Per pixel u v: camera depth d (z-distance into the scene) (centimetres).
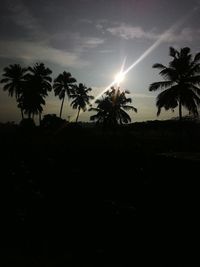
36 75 6391
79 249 1421
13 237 1493
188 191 1734
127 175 2342
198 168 1739
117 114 5794
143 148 3500
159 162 2002
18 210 1855
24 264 1149
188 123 5356
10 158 2880
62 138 4762
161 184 1914
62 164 2758
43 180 2409
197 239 1477
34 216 1808
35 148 3475
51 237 1544
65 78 7125
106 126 5747
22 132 5169
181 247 1434
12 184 2258
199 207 1636
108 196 2106
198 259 1316
